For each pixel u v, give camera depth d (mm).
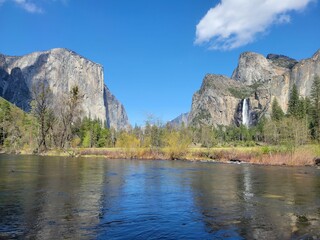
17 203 16578
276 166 50781
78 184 24469
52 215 14117
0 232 11398
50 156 77000
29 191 20516
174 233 11742
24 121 124750
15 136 112500
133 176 31531
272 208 16312
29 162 50406
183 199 18703
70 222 12992
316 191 22281
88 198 18531
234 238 11227
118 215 14414
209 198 19156
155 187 23703
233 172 38062
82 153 83125
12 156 74812
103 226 12516
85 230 11906
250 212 15328
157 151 73875
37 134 102875
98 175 31562
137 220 13539
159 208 16047
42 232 11500
